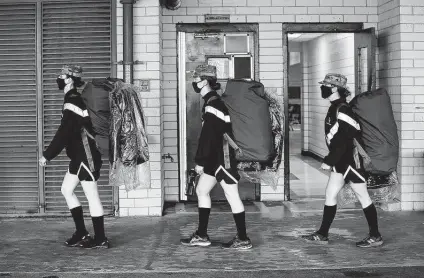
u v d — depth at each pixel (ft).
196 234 20.65
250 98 20.04
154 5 25.23
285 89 28.25
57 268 18.16
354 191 20.39
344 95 20.16
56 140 19.61
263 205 27.58
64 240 21.62
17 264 18.60
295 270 17.70
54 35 25.68
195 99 28.19
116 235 22.27
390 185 20.99
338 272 17.49
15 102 25.79
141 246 20.67
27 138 25.76
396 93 26.37
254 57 28.25
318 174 38.11
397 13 26.03
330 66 40.86
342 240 21.21
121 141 20.42
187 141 28.22
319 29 28.27
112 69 25.50
